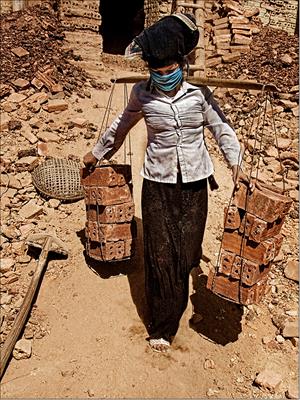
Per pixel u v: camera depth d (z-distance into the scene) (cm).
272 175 608
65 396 358
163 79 332
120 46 1123
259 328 418
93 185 409
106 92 752
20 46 775
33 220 502
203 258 477
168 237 363
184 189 360
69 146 611
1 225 493
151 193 363
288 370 385
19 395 357
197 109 346
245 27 874
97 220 415
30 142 604
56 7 945
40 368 377
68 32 855
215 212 540
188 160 354
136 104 365
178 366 381
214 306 430
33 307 420
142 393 362
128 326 409
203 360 386
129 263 464
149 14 981
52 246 462
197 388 367
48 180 524
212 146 648
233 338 405
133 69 896
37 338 398
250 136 662
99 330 404
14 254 467
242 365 386
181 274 372
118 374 373
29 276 452
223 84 345
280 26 948
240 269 353
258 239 340
